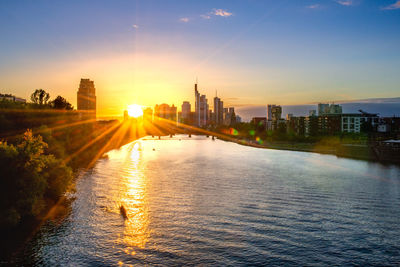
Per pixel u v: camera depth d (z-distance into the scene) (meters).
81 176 93.00
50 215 54.50
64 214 55.25
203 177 92.88
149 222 51.75
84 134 145.38
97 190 73.88
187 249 42.22
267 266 38.19
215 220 52.72
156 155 164.62
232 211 57.66
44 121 117.31
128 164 123.00
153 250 41.88
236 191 73.56
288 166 117.56
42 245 43.03
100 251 41.62
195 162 131.88
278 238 45.78
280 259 39.75
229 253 41.12
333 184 81.81
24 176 49.72
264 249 42.34
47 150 85.94
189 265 38.28
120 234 46.91
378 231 48.59
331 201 64.75
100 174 97.19
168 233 47.34
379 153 132.75
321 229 49.19
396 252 41.84
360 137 196.50
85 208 58.94
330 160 137.62
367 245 43.84
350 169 109.06
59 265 38.09
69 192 70.75
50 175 60.12
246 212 57.19
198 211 57.62
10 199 47.88
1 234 46.31
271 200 65.44
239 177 92.81
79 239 45.06
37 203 54.94
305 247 43.00
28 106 128.00
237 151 192.50
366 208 60.03
